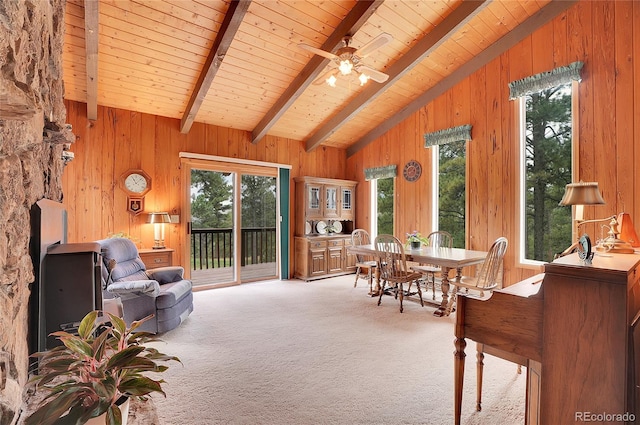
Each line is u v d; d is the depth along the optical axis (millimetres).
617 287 1284
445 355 2771
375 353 2801
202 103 4688
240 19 3131
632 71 3373
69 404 905
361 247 4734
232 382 2311
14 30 1036
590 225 3605
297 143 6266
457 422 1808
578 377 1364
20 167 1309
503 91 4402
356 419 1907
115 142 4426
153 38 3426
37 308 1622
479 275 3504
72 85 3871
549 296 1439
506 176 4363
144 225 4625
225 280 5453
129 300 3004
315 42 3861
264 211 5891
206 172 5238
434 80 5098
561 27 3865
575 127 3717
